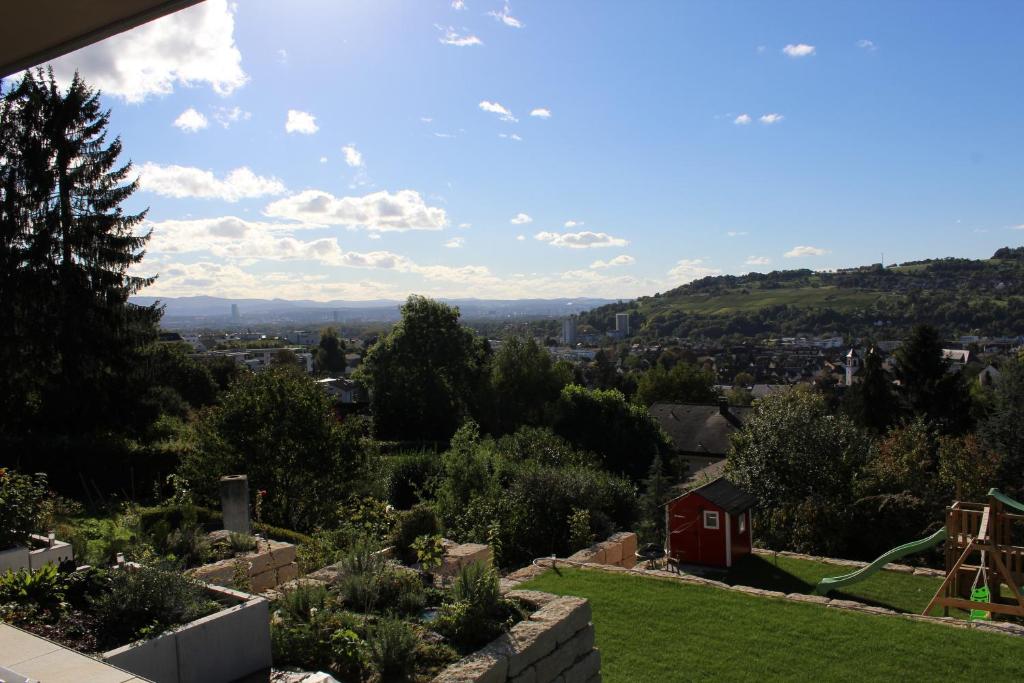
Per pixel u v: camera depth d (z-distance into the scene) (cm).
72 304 2353
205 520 1345
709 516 1494
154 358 2658
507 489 1602
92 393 2414
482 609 577
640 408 4516
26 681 335
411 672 509
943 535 1289
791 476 2175
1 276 2247
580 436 4391
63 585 548
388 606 631
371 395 4584
